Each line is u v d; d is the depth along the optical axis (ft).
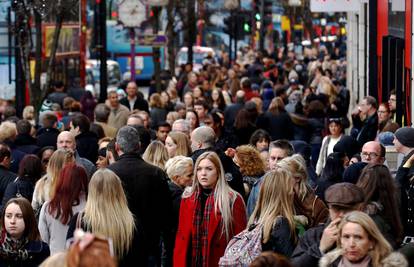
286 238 55.98
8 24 152.05
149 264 66.18
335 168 67.72
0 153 76.33
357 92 189.47
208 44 346.33
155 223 65.31
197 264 62.49
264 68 238.48
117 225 56.24
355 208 50.80
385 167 53.93
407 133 68.18
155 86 203.72
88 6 277.23
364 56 171.42
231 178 69.51
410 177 62.13
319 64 214.48
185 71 200.03
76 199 60.95
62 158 66.85
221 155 69.77
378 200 53.26
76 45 199.21
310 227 56.54
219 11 286.87
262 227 56.34
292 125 121.39
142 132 81.46
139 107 140.97
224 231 61.72
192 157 71.46
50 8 129.29
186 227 62.44
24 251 57.47
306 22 311.47
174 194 67.77
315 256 50.57
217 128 107.45
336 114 122.72
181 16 234.79
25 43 132.67
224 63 276.82
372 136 99.60
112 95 124.88
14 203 57.47
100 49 156.87
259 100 138.51
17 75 145.07
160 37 203.92
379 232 46.68
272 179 56.80
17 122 98.99
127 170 64.39
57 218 61.00
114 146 73.51
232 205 61.93
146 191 64.39
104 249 36.40
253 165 73.10
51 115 98.02
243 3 307.58
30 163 71.97
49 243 61.46
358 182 53.93
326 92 162.40
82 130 91.35
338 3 143.13
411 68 103.30
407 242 53.26
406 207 59.77
